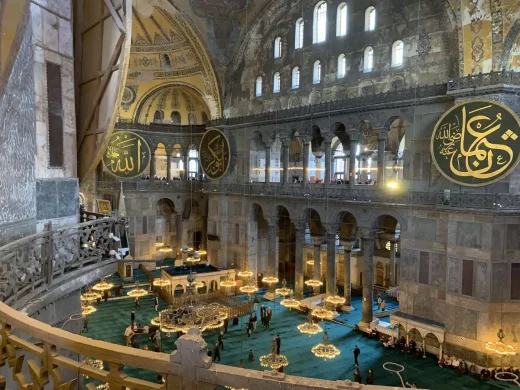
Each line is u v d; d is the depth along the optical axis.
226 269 30.25
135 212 33.66
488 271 17.47
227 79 30.02
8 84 5.55
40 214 6.96
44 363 3.33
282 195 26.30
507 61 17.19
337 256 31.73
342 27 23.47
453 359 18.20
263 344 20.56
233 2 26.92
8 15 4.76
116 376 3.00
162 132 34.69
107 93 7.29
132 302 26.69
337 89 23.53
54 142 7.39
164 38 29.92
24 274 5.47
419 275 19.89
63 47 7.62
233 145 30.33
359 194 22.16
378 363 18.53
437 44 19.23
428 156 19.53
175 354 2.82
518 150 15.80
